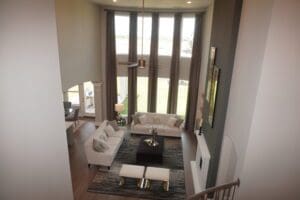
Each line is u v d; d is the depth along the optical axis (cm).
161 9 806
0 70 117
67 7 576
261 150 280
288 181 283
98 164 576
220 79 434
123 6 805
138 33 850
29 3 122
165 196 494
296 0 239
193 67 830
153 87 888
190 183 542
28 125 134
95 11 779
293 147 274
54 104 149
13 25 117
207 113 534
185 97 899
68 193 179
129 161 627
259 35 278
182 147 727
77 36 647
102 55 873
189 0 647
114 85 899
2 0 112
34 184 145
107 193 496
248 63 316
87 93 977
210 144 482
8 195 135
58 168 163
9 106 124
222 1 448
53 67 143
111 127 709
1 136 125
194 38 803
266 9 261
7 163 130
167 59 862
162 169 523
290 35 247
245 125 303
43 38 132
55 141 155
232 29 376
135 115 841
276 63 255
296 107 262
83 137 772
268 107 267
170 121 812
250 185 294
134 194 496
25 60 125
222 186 298
